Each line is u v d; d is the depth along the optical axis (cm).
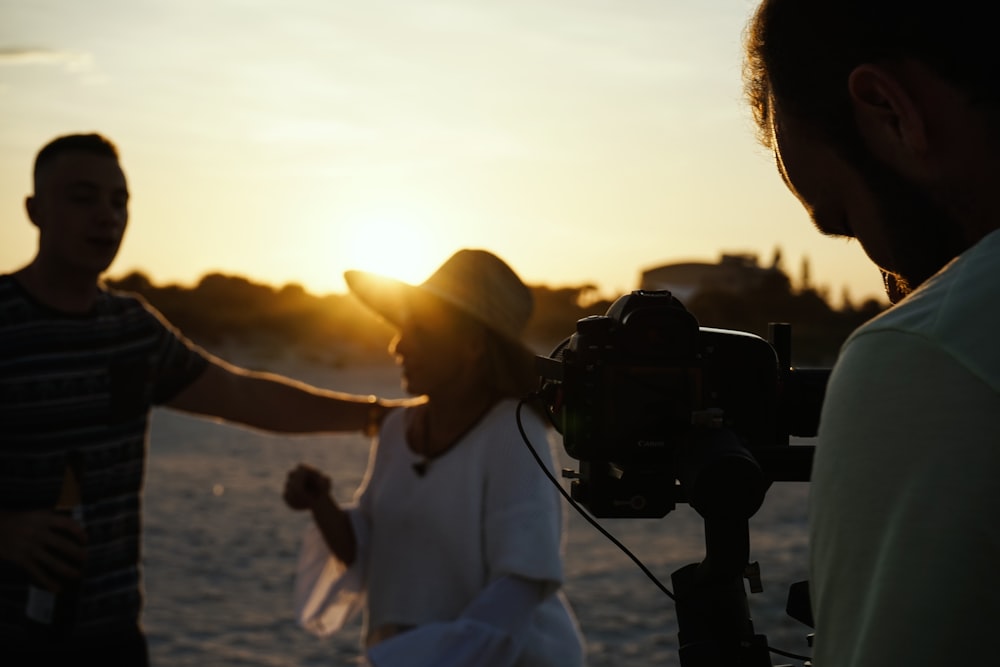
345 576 305
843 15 85
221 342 5578
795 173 95
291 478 308
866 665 70
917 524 69
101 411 323
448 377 276
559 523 268
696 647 121
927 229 87
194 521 1024
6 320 312
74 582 311
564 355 132
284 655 595
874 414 74
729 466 113
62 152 321
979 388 69
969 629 67
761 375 128
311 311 5941
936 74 81
